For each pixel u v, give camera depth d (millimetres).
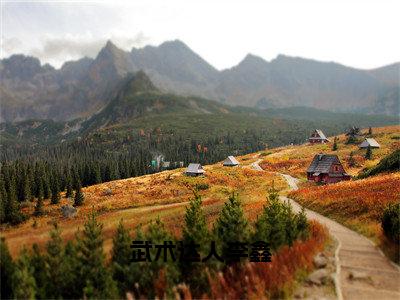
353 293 13195
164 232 15852
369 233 24266
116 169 140125
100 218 46344
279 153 147625
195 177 94938
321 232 21828
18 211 65625
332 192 44281
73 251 14922
